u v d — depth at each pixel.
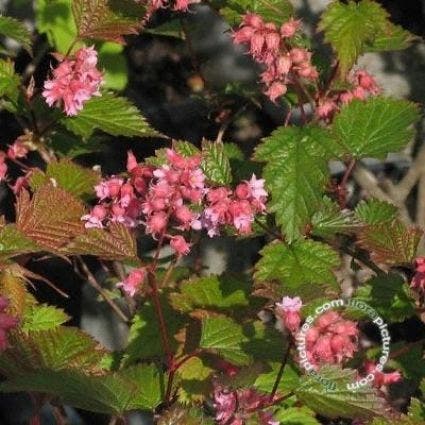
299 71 1.17
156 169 1.12
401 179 1.38
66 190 1.14
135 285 1.11
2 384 1.05
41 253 1.40
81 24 1.21
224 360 1.13
